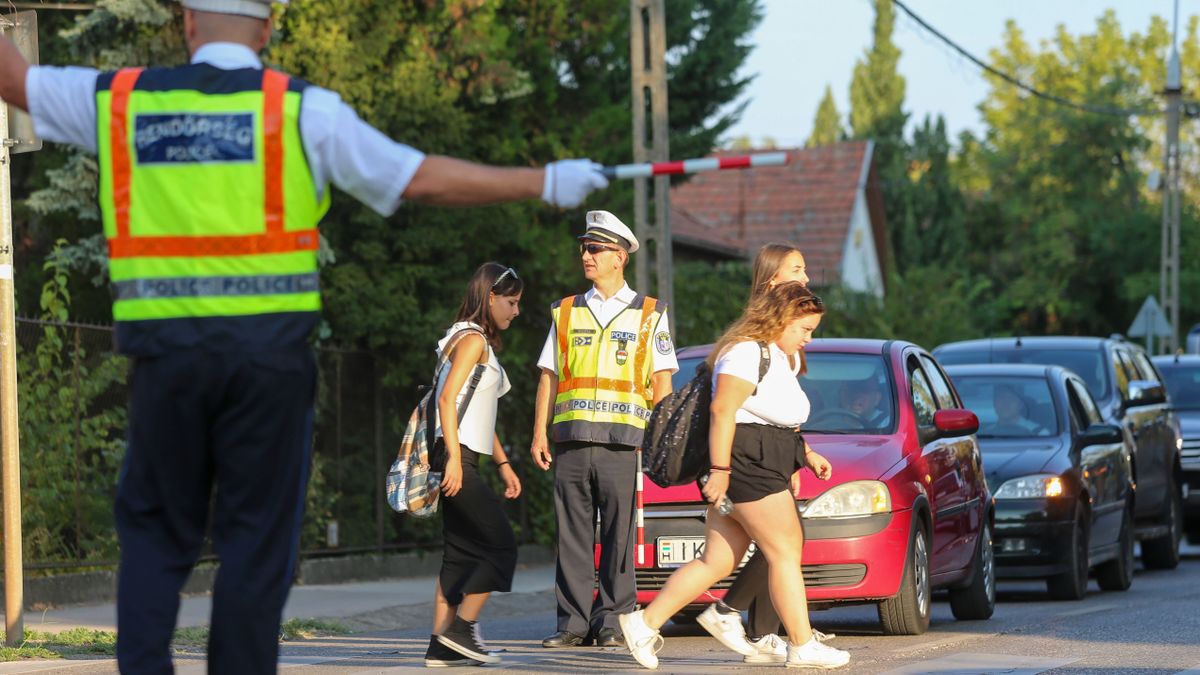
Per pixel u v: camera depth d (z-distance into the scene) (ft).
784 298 54.95
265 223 28.14
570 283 136.77
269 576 28.91
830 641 69.21
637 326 67.26
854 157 401.29
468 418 60.13
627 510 67.05
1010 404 107.65
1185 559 154.51
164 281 28.14
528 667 60.08
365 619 88.63
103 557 97.91
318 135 28.19
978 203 470.39
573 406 67.10
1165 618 80.79
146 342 28.19
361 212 120.37
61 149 126.00
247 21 29.12
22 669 61.52
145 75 28.58
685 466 55.67
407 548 127.24
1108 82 405.80
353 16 124.26
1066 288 400.47
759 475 55.21
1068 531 97.96
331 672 59.98
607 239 67.51
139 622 28.89
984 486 85.71
